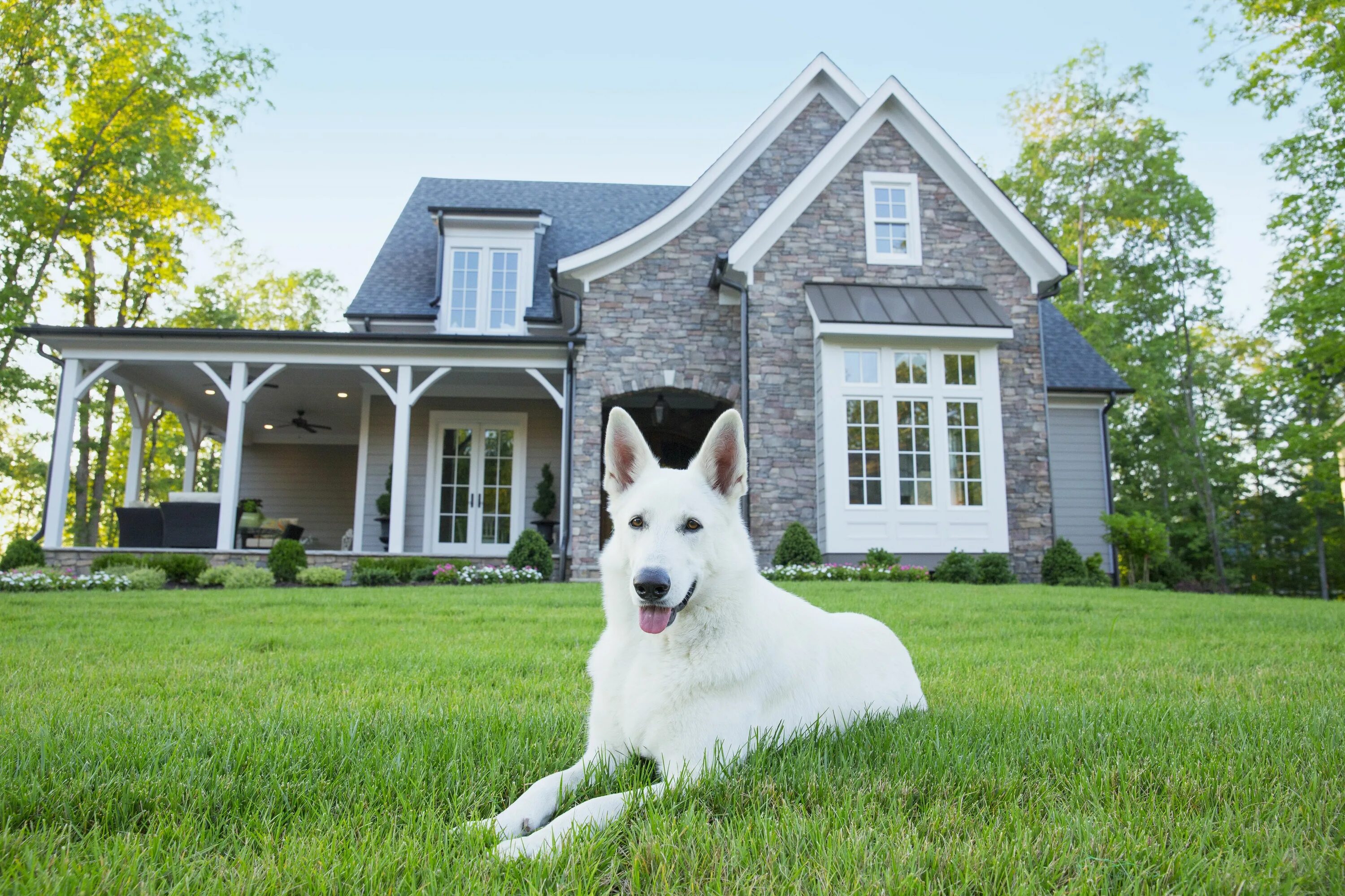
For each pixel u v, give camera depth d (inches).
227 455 531.5
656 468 106.5
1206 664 175.6
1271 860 62.7
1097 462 648.4
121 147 826.8
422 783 80.6
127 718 113.6
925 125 577.0
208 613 283.9
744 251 553.9
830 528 515.5
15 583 413.4
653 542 90.7
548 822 78.0
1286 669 167.5
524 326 677.3
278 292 1467.8
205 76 854.5
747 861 62.3
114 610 294.4
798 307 561.9
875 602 309.6
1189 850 64.4
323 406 709.3
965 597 339.6
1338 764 89.4
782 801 74.0
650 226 585.6
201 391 655.1
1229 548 1273.4
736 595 93.0
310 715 113.3
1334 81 671.1
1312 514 1190.9
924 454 529.7
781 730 91.4
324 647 200.2
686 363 584.1
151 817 71.8
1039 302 570.3
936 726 101.3
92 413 1053.8
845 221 574.2
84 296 908.0
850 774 82.9
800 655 100.7
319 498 788.6
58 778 81.6
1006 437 547.8
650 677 88.9
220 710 120.6
